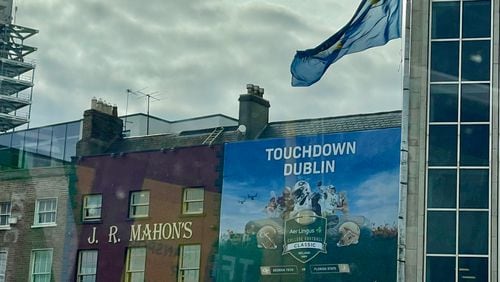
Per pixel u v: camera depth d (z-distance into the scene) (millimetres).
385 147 40844
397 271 38938
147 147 46156
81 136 47688
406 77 40844
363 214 40469
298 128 43438
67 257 45969
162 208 44656
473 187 39344
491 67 40500
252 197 42906
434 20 41344
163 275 43750
